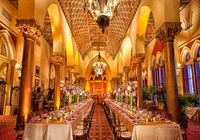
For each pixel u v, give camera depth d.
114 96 18.66
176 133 3.88
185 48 10.06
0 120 7.53
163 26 5.99
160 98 8.74
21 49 10.75
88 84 26.16
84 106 9.74
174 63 5.81
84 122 4.54
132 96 9.37
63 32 9.70
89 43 19.19
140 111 6.14
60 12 8.91
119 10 10.69
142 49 9.68
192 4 9.09
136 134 3.87
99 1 5.88
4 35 9.20
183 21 10.14
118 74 18.36
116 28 13.64
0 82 8.60
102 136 5.87
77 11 10.89
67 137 3.99
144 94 10.78
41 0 6.30
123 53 14.56
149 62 15.72
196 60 9.31
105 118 10.33
